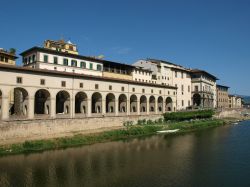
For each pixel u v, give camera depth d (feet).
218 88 554.46
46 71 201.87
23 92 197.16
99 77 243.19
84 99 236.22
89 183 115.96
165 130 278.87
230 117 459.32
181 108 392.06
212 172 132.26
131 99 294.25
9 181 118.21
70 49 290.56
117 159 155.94
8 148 167.84
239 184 115.75
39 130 194.29
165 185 113.60
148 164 145.59
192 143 211.61
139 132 251.39
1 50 242.58
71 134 209.46
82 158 157.28
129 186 112.37
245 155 169.17
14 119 180.55
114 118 254.68
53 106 206.59
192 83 424.87
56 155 163.12
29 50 239.91
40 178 122.01
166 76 370.53
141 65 366.02
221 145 203.62
